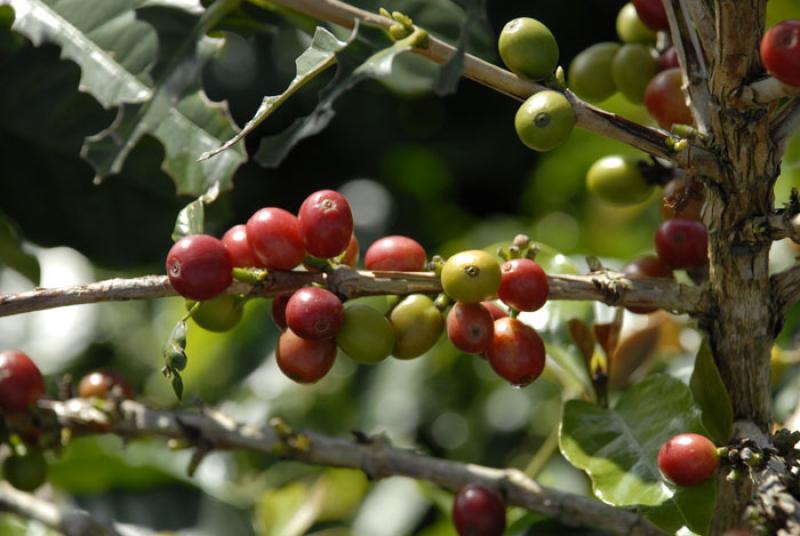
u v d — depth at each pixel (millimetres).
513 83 574
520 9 1579
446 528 770
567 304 681
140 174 741
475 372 987
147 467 748
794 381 739
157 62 646
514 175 1603
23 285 929
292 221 574
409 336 581
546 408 970
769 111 571
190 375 958
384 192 1471
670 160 569
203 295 561
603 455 602
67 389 663
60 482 748
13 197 743
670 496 583
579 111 567
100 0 656
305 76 571
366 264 592
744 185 567
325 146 1557
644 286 588
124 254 752
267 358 941
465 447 975
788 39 534
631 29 644
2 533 743
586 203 1112
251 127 568
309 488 802
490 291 569
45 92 724
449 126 1593
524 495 634
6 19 706
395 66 817
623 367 728
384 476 644
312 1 598
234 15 665
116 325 1082
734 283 580
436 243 1296
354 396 954
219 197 743
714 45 560
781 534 534
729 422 586
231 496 766
